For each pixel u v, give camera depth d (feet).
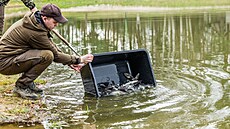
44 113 12.82
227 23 42.29
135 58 17.08
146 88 15.84
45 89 15.90
